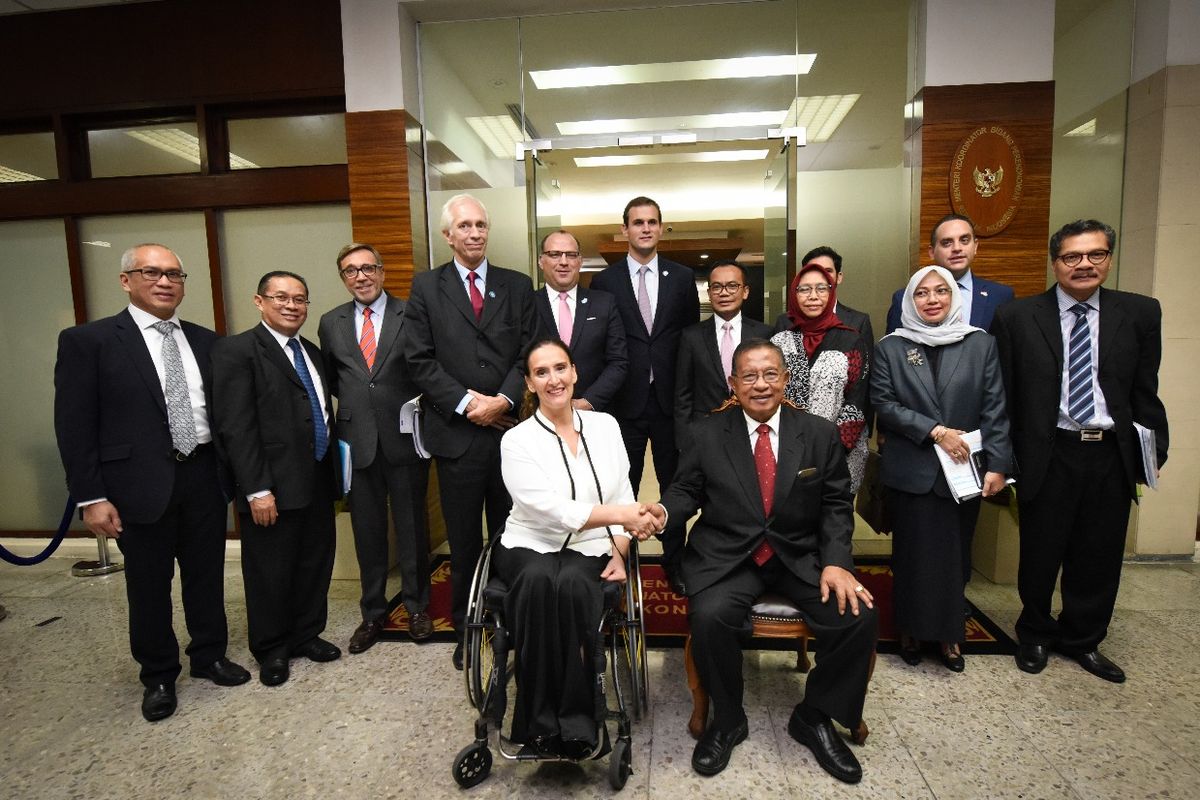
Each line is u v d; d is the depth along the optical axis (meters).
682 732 2.14
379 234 3.78
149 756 2.08
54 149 4.10
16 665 2.71
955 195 3.47
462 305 2.55
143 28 3.87
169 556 2.35
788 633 2.01
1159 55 3.38
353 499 2.82
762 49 3.79
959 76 3.44
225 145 4.02
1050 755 1.97
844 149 3.75
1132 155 3.57
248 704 2.37
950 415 2.40
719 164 3.93
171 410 2.30
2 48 3.95
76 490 2.15
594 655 1.82
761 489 2.16
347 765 2.01
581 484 2.12
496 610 1.98
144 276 2.25
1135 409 2.38
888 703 2.27
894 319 2.96
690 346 2.84
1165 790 1.81
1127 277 3.61
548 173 4.02
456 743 2.12
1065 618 2.49
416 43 3.91
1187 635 2.72
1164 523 3.55
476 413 2.45
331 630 2.98
